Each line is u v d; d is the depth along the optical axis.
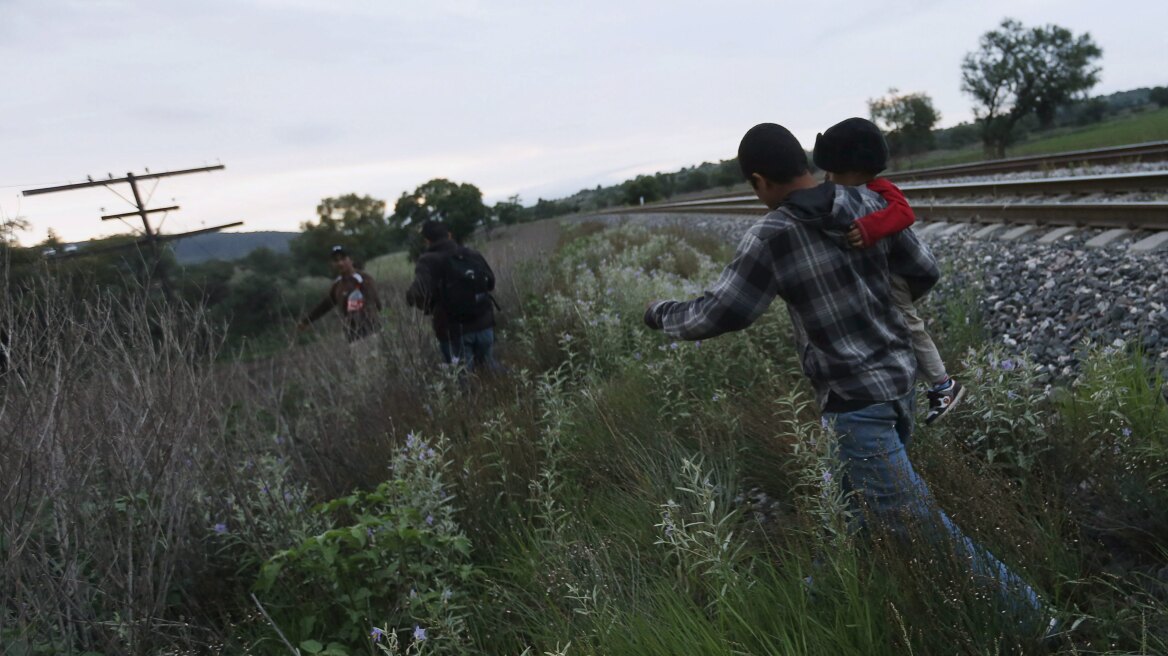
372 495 4.15
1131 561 3.15
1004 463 3.79
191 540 3.98
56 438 3.45
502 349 9.05
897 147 68.19
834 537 3.06
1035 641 2.62
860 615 2.69
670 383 5.33
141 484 3.76
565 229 32.66
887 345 2.96
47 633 3.27
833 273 2.88
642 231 20.88
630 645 2.90
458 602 3.74
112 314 3.95
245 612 3.68
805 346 3.04
